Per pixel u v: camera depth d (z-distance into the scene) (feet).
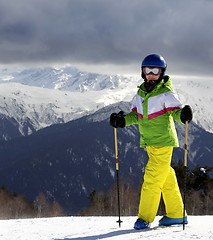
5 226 19.02
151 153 15.53
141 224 15.10
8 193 249.75
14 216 224.94
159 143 15.33
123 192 141.59
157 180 15.24
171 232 14.15
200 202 100.42
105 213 138.92
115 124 16.66
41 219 21.98
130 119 16.66
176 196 15.81
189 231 14.29
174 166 89.66
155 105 15.37
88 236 14.43
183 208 15.75
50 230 16.71
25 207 235.20
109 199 145.79
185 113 14.83
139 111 15.92
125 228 15.92
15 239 14.49
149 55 15.52
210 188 103.35
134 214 131.03
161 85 15.48
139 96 15.96
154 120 15.38
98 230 15.89
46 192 554.46
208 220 18.08
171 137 15.37
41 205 250.37
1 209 226.99
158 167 15.24
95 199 145.07
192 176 103.19
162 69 15.42
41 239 14.34
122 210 133.28
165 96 15.26
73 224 18.52
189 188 102.63
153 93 15.39
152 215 15.28
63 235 15.06
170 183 15.78
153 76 15.40
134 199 136.26
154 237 13.17
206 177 103.96
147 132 15.55
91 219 21.08
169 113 15.52
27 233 16.03
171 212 15.85
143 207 15.31
